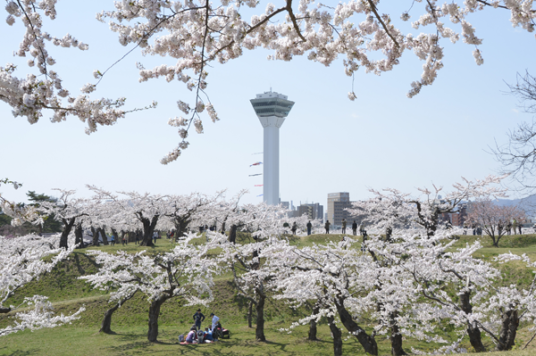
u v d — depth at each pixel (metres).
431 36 8.14
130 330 29.22
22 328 20.47
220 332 26.56
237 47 8.86
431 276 18.62
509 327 16.14
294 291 19.66
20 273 21.12
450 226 33.81
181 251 26.48
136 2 7.59
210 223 60.22
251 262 27.53
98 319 31.05
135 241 65.62
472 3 7.24
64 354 23.16
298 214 184.50
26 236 46.28
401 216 34.53
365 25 8.23
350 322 17.98
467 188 32.91
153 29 7.78
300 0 8.48
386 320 17.44
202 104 7.91
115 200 49.94
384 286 17.70
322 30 8.29
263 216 49.69
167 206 50.34
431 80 8.64
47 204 45.28
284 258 20.22
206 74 8.95
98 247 49.66
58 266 40.25
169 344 25.00
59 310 32.16
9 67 6.21
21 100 6.07
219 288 35.44
